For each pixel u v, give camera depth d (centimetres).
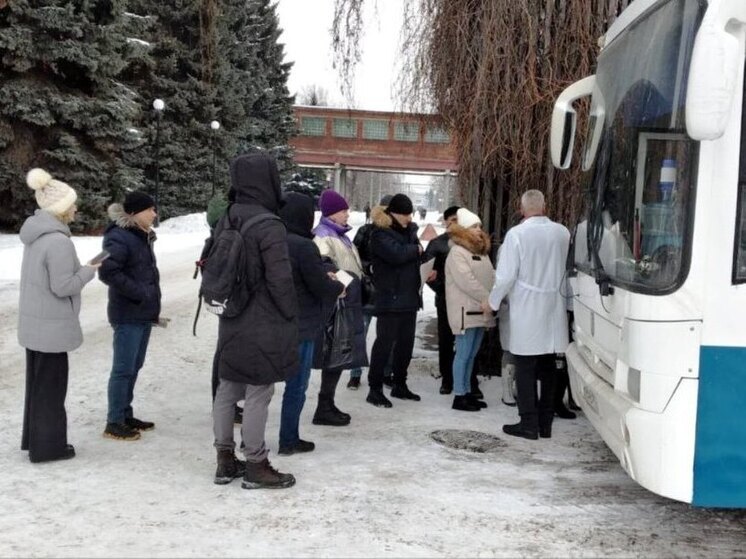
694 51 312
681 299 343
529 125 662
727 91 307
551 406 560
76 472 457
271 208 431
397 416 604
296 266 480
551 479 470
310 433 554
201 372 743
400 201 621
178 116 2994
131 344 516
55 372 469
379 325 631
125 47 2319
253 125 3688
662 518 414
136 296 503
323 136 4522
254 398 432
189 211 3066
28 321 457
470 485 455
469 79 677
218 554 356
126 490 431
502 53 656
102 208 2256
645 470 352
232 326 421
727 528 403
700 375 342
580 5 639
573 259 523
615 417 382
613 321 400
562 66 658
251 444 436
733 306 341
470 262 605
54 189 459
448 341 677
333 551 362
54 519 390
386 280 625
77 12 2125
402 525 394
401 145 4428
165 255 1947
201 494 429
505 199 715
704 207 341
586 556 366
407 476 467
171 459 487
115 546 361
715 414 343
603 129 473
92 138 2214
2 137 2048
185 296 1267
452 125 713
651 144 379
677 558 367
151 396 645
